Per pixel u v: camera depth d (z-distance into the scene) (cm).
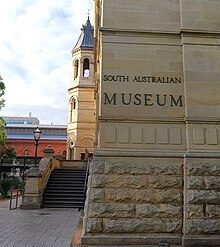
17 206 1873
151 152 928
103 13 1012
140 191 888
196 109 964
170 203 889
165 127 955
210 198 886
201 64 999
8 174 4106
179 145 946
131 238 839
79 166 2817
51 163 2292
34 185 1792
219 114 970
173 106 970
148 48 1002
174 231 863
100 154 911
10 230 1091
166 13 1039
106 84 962
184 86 980
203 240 845
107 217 860
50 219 1355
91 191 880
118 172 898
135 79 975
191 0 1052
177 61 1005
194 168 910
